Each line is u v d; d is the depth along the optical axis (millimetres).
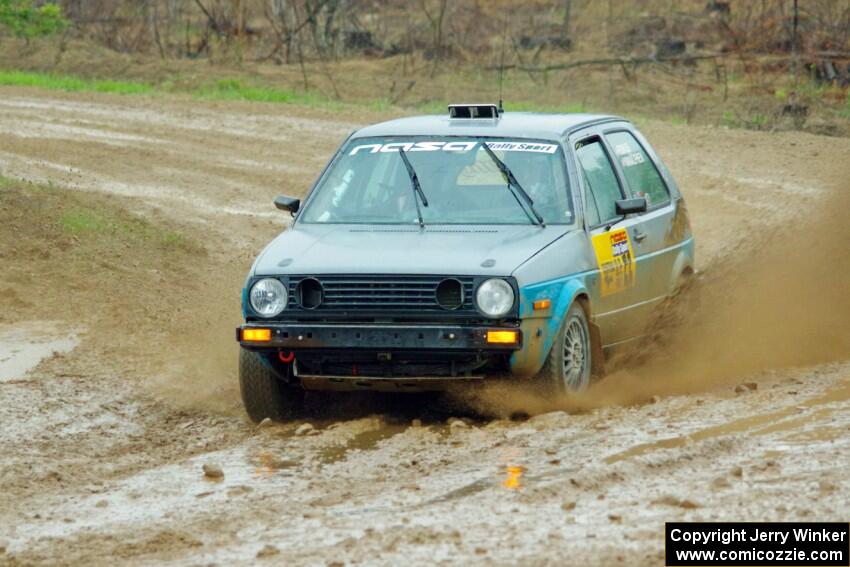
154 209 50281
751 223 49375
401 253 24828
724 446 21500
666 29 116625
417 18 127500
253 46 122750
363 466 22281
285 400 26328
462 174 27344
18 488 22219
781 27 109688
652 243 29594
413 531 17766
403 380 24719
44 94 87500
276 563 16938
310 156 65625
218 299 39438
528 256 24641
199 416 27422
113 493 21656
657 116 88250
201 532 18938
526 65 108125
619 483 19750
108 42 122938
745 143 67875
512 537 17359
